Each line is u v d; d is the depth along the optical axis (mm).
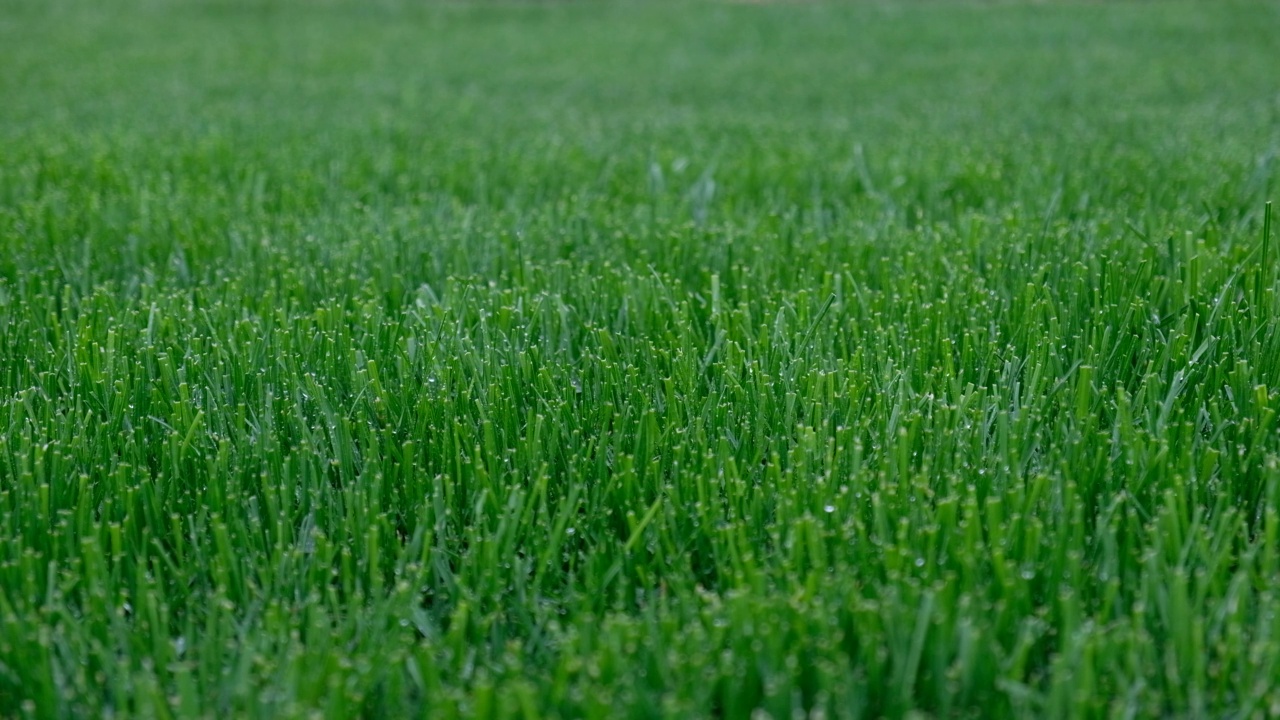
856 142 5539
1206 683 1622
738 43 11000
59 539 1953
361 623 1762
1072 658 1590
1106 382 2547
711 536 1952
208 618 1717
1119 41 10344
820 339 2691
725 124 6398
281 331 2711
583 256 3760
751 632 1616
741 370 2535
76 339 2752
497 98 7695
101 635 1736
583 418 2365
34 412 2486
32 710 1565
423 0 14500
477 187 4809
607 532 2020
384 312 3102
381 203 4449
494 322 2936
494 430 2301
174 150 5496
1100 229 3727
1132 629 1673
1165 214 3805
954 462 2121
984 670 1570
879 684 1581
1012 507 1925
